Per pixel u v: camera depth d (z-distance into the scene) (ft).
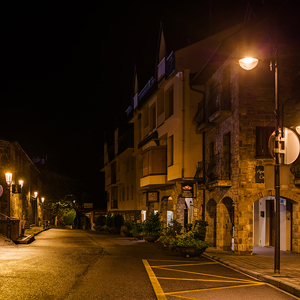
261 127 57.77
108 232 137.90
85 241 77.41
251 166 57.11
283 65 58.03
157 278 33.94
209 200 71.41
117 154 138.21
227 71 64.13
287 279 33.32
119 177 138.10
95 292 27.09
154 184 87.81
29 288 27.50
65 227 187.52
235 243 56.65
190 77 76.54
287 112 57.62
